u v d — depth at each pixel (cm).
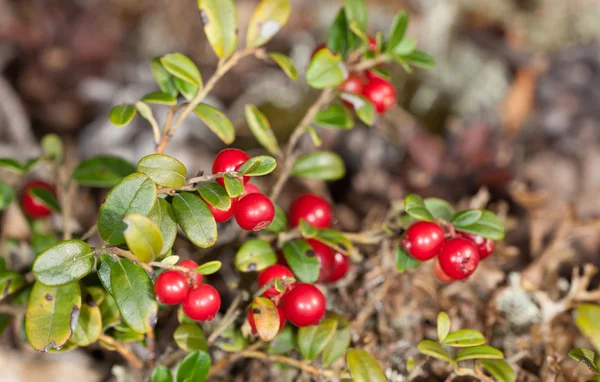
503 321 36
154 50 65
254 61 62
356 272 37
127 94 59
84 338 32
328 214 35
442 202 34
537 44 63
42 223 38
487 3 65
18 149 49
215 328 35
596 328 33
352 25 34
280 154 36
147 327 31
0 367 38
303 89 59
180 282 30
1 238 41
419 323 36
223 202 31
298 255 33
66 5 67
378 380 32
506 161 51
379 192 49
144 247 30
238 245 36
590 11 64
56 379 38
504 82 60
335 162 36
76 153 53
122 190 31
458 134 53
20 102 59
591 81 59
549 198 47
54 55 63
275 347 34
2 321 35
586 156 52
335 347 33
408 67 35
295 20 65
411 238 32
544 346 36
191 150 52
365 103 35
